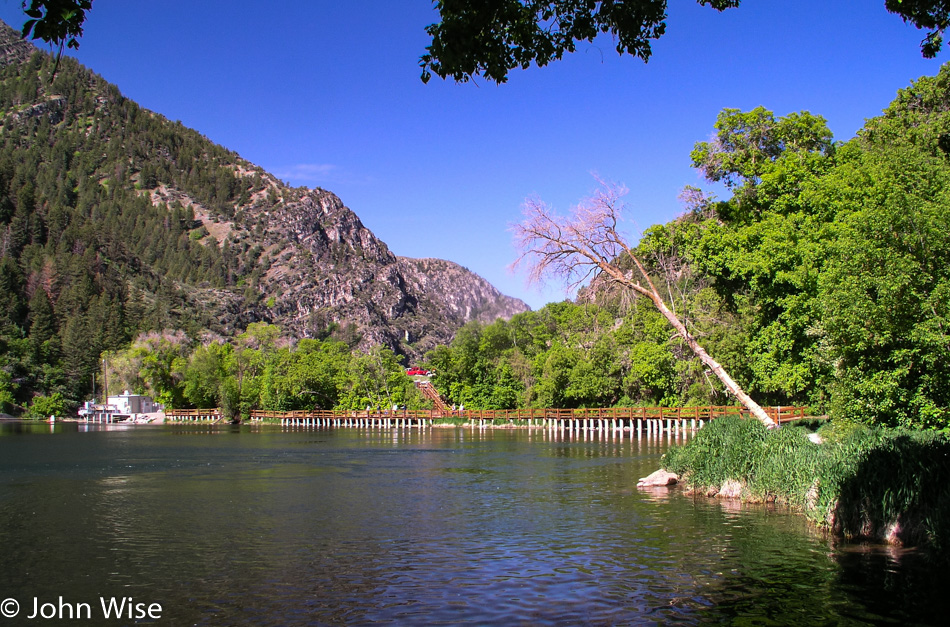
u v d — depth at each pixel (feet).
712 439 92.94
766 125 152.76
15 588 48.83
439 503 87.40
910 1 41.50
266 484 109.60
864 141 145.79
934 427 74.23
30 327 632.38
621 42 39.29
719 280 155.43
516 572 52.21
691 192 152.56
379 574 51.96
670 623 40.55
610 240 97.60
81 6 26.89
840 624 40.22
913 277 63.82
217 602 45.24
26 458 163.43
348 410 400.88
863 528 63.21
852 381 75.97
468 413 344.08
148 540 64.90
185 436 284.00
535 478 115.14
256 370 495.00
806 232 118.73
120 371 525.75
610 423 269.64
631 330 272.31
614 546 60.85
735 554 57.31
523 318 477.77
